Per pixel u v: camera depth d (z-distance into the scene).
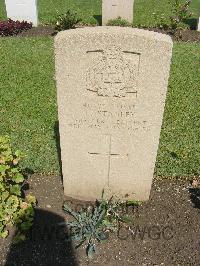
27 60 2.23
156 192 1.28
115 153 1.13
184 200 1.25
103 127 1.07
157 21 3.00
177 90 1.94
